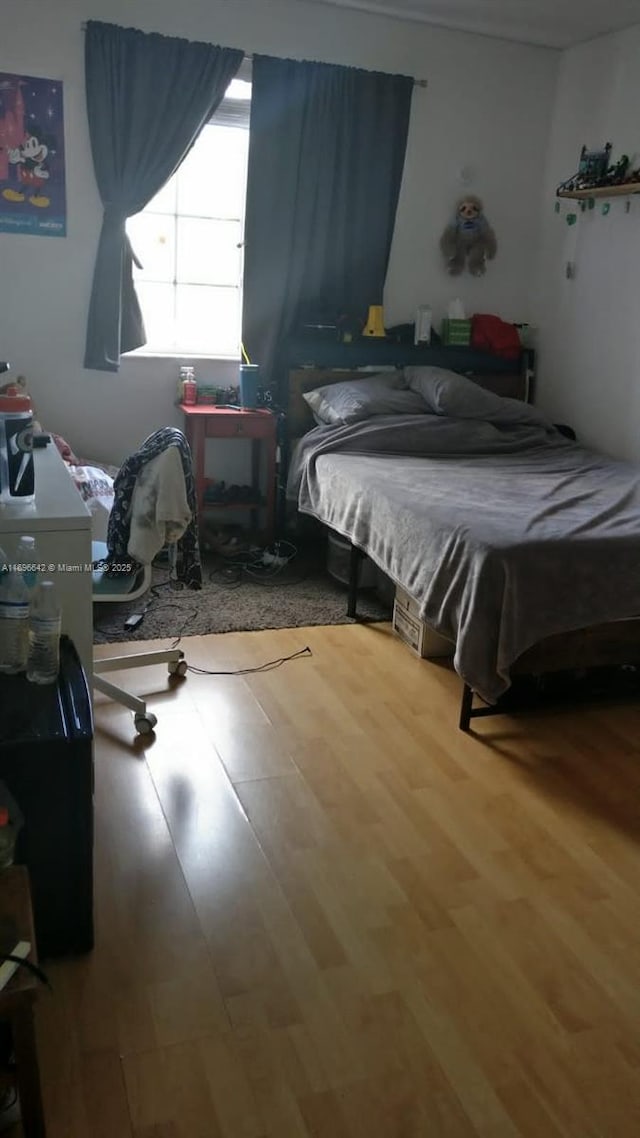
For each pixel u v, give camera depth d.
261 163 3.93
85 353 3.95
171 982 1.60
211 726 2.53
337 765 2.35
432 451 3.79
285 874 1.91
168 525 2.36
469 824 2.12
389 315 4.43
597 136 4.14
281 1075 1.42
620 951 1.73
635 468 3.57
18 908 1.23
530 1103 1.39
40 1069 1.41
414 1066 1.45
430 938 1.74
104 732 2.47
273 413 4.05
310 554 4.20
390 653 3.11
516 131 4.38
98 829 2.03
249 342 4.14
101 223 3.82
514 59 4.27
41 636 1.62
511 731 2.59
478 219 4.40
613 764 2.43
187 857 1.94
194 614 3.36
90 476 3.48
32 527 1.83
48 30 3.55
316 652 3.08
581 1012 1.58
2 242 3.73
